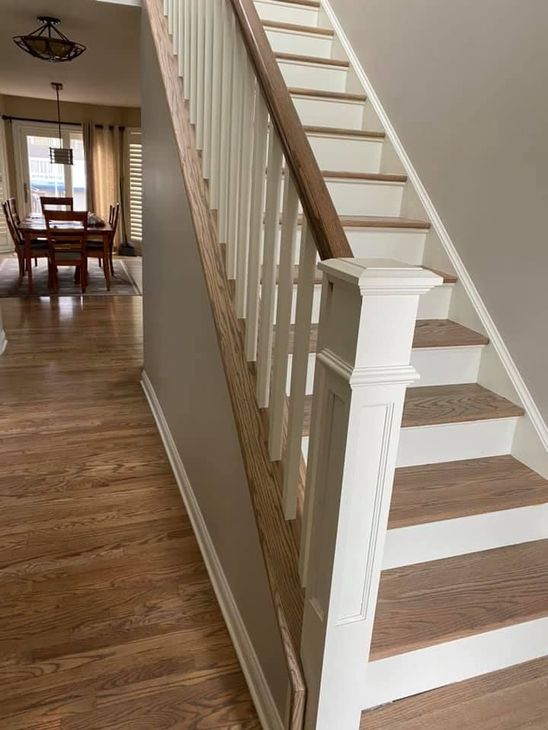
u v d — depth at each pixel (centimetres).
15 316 505
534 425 184
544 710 149
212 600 187
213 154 185
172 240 243
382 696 146
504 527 172
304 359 125
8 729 140
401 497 165
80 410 319
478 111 208
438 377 205
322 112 283
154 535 217
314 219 111
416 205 247
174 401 258
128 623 175
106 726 143
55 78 610
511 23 189
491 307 205
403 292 97
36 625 172
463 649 150
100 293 613
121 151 913
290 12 324
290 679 126
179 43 229
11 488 240
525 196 187
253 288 155
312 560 120
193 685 156
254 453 151
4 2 312
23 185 877
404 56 254
